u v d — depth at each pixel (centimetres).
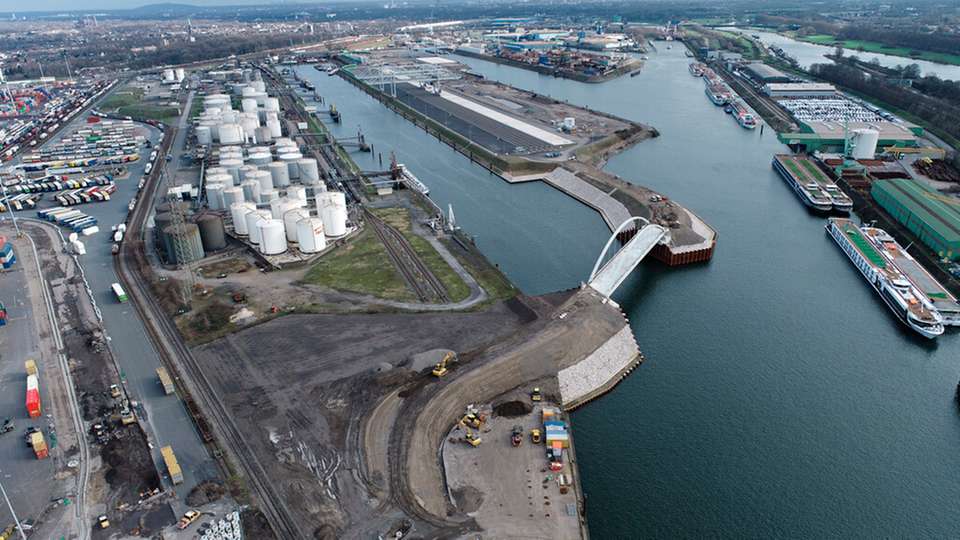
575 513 7694
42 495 7975
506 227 17700
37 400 9400
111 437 8969
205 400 9762
